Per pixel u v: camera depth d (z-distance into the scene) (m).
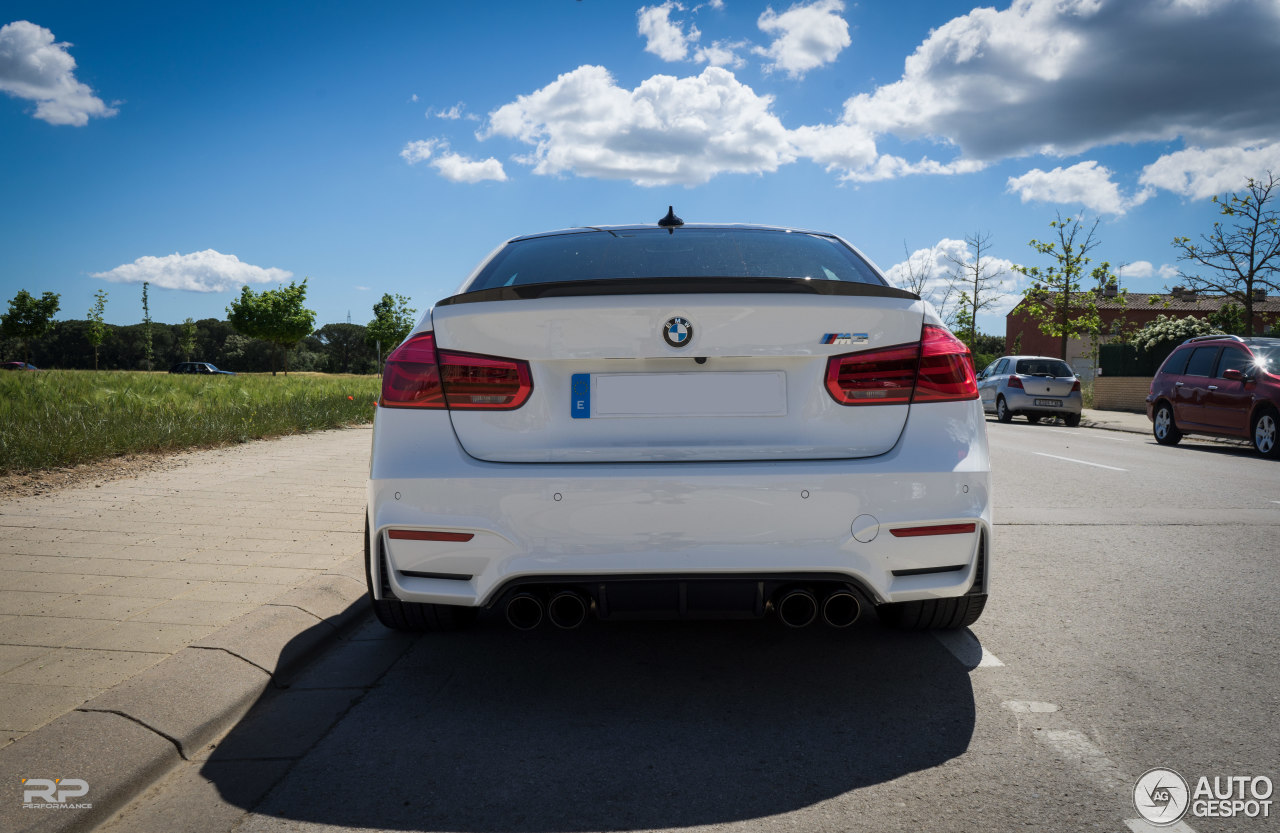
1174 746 2.43
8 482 6.35
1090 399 28.14
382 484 2.59
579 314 2.56
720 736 2.50
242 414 11.20
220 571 3.96
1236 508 6.61
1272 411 10.86
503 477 2.52
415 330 2.73
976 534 2.61
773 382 2.59
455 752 2.41
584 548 2.50
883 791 2.17
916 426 2.60
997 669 3.04
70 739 2.27
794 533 2.51
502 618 3.67
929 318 2.67
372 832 2.01
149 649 2.93
